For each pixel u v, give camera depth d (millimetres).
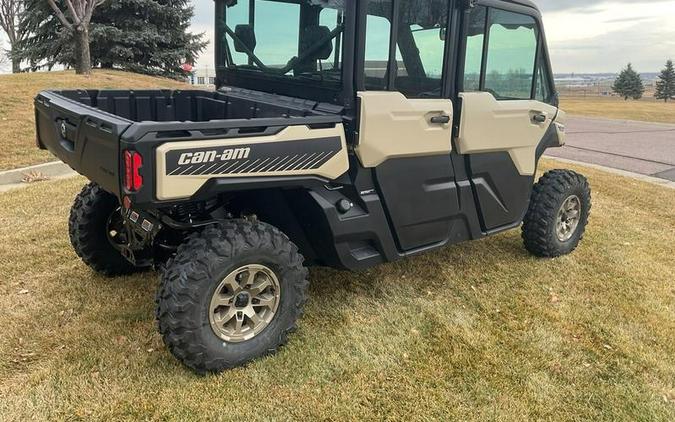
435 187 3623
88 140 2709
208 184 2557
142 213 3125
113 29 17484
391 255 3518
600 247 5070
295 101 3447
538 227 4516
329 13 3123
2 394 2596
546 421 2611
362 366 2955
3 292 3615
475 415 2617
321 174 2953
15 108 9844
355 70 3035
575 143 13680
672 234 5633
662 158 11375
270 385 2756
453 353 3131
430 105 3379
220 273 2703
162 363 2873
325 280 4031
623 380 2955
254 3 3711
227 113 3994
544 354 3162
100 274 3906
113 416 2482
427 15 3287
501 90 3893
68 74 14539
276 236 2902
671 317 3709
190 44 19297
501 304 3797
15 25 26266
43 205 5531
